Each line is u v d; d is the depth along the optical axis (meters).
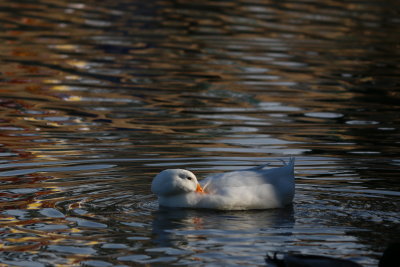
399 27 28.78
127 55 22.91
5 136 14.44
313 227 9.76
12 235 9.31
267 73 21.14
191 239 9.27
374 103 18.11
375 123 16.08
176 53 23.34
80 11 29.67
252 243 9.12
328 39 26.19
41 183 11.52
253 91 19.14
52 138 14.37
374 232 9.52
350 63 22.77
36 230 9.50
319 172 12.32
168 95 18.52
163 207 10.67
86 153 13.28
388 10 32.53
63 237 9.28
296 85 19.91
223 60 22.59
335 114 16.92
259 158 13.18
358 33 27.44
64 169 12.27
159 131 15.08
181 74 20.78
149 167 12.49
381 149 13.86
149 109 17.08
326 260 7.96
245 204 10.60
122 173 12.12
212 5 32.00
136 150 13.55
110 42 24.52
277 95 18.77
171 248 8.95
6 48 23.19
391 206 10.62
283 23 28.66
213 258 8.62
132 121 15.94
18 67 21.02
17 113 16.44
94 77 20.20
